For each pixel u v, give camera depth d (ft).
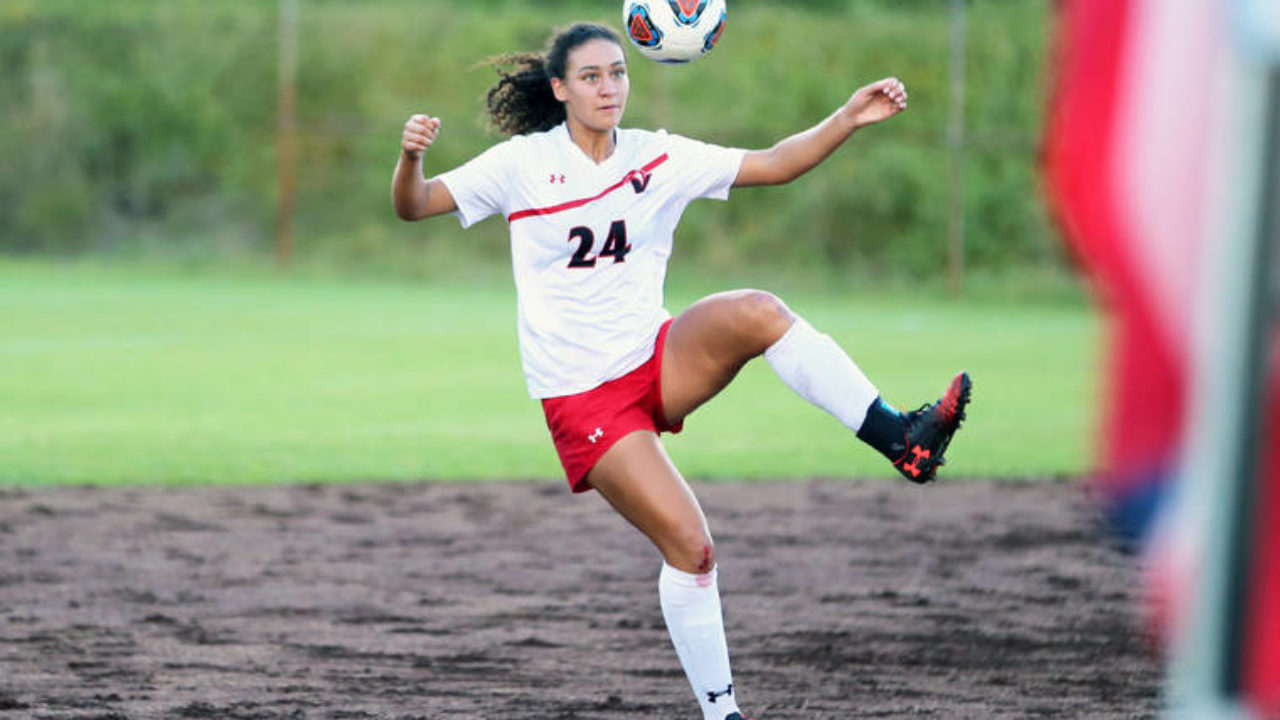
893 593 84.17
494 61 59.93
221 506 108.99
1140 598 82.84
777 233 305.73
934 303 278.67
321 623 77.30
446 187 57.41
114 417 145.79
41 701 62.39
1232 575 16.79
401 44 317.42
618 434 55.93
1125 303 17.56
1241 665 17.02
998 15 312.91
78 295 254.06
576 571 90.12
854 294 290.76
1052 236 303.27
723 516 106.83
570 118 57.72
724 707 57.26
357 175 311.88
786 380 56.65
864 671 68.39
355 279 295.48
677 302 269.03
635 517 56.08
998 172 306.35
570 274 56.90
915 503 111.75
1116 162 17.42
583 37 56.95
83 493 112.37
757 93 309.22
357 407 154.20
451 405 156.46
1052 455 132.05
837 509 109.40
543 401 57.62
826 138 58.29
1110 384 18.07
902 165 304.30
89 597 82.33
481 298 268.21
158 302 247.29
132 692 64.13
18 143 310.45
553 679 67.10
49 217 309.22
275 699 63.36
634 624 77.51
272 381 170.81
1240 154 16.31
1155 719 60.49
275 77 315.99
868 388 56.24
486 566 91.30
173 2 321.11
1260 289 16.28
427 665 69.36
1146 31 17.26
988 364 192.34
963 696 64.13
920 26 313.12
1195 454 17.07
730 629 76.33
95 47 314.96
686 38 61.77
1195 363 17.01
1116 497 18.11
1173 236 17.21
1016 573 89.20
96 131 312.29
